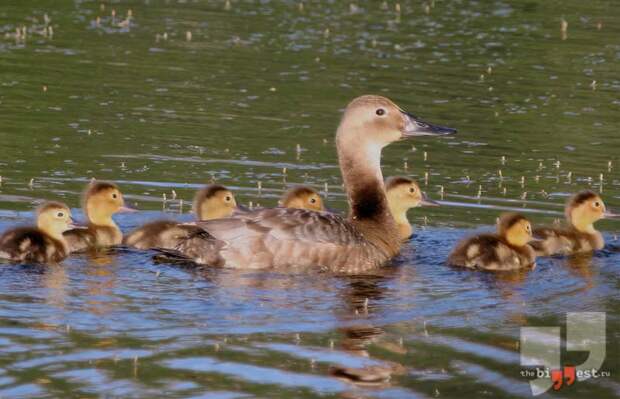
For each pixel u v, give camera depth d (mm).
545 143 22812
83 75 26297
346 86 26391
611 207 18781
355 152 17078
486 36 31734
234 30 31438
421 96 25781
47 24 31016
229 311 13312
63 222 15859
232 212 16375
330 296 14188
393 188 18016
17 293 13680
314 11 34281
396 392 11102
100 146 21234
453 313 13648
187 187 19234
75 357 11648
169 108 24094
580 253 17312
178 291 14070
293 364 11711
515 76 27906
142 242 16453
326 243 15484
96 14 32656
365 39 30984
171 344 12125
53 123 22562
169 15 32938
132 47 29078
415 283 15039
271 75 27109
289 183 19688
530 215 18531
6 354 11656
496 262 15922
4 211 17344
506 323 13297
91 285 14156
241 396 10828
